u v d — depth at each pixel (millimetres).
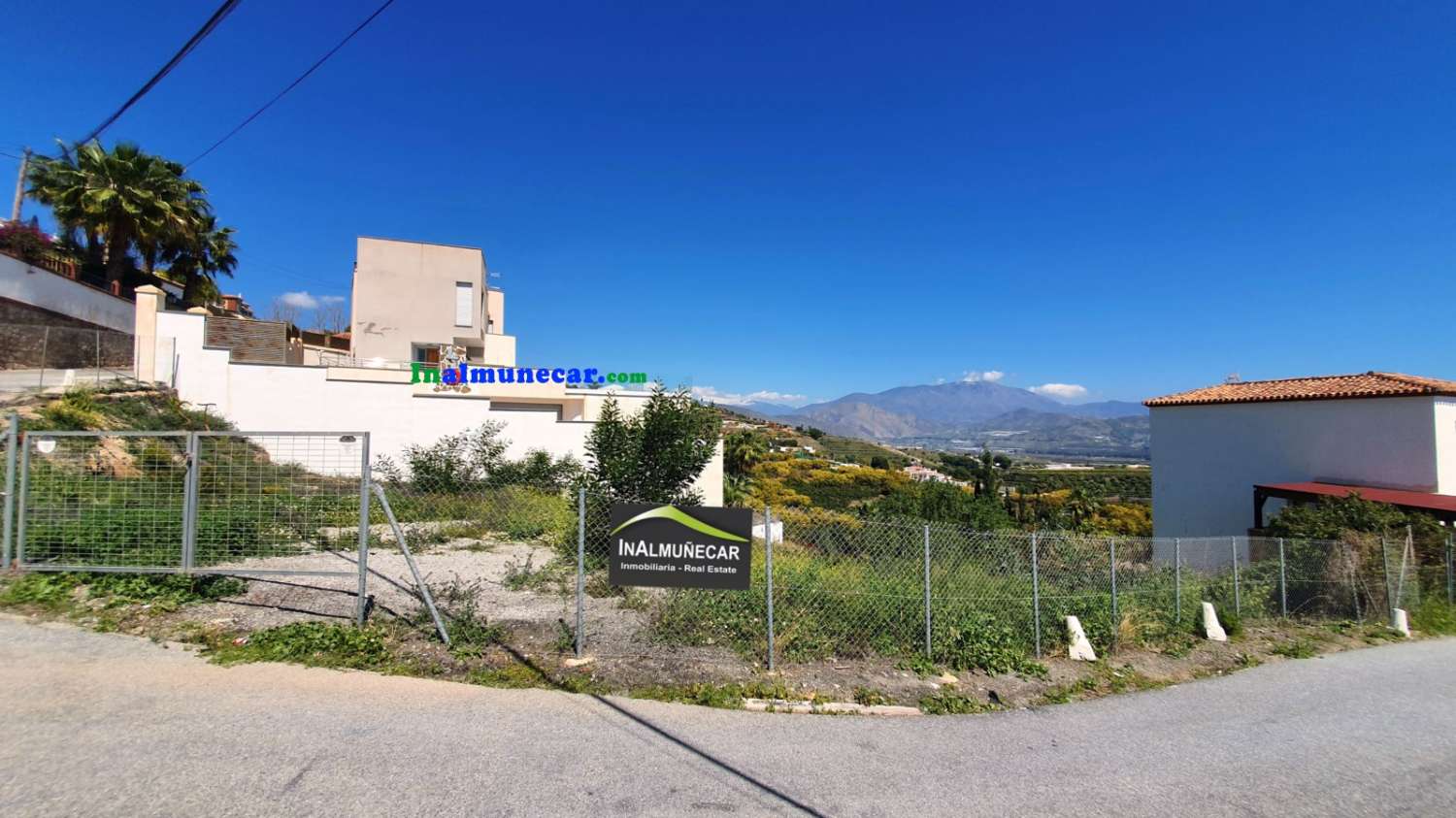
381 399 20547
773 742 4500
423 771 3688
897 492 19250
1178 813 3906
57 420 12602
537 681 5219
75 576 6281
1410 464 17109
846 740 4645
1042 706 5746
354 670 5129
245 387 19516
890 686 5773
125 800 3186
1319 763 4789
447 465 17203
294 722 4172
